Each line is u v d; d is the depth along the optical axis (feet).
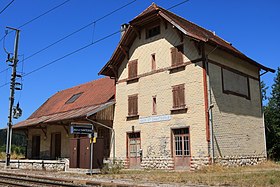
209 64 65.05
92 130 59.93
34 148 107.45
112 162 77.15
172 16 76.07
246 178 43.78
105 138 81.87
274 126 95.30
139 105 74.95
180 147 65.72
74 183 45.98
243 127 70.95
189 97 65.36
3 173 67.36
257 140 74.90
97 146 63.21
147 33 76.43
